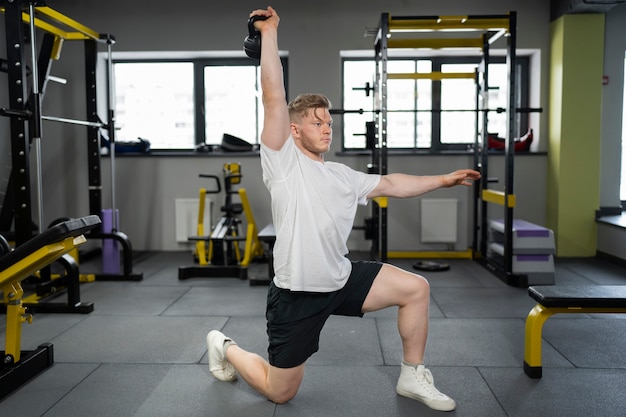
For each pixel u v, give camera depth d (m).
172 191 5.72
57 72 5.65
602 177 5.38
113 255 4.56
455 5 5.45
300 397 2.27
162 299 3.88
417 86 5.76
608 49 5.28
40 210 3.34
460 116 5.73
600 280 4.42
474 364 2.63
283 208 1.87
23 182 3.34
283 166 1.83
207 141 5.92
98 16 5.59
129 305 3.73
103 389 2.37
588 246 5.32
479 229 5.61
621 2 4.79
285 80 5.85
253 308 3.64
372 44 5.52
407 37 5.58
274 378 2.07
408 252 5.41
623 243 4.86
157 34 5.58
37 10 3.49
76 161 5.71
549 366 2.60
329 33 5.53
